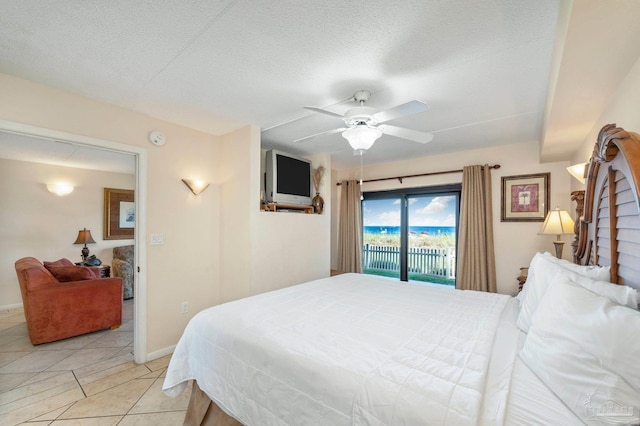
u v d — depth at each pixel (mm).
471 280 3684
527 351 1156
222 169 3225
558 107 1814
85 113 2270
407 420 875
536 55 1663
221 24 1431
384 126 2088
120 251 4730
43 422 1786
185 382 1718
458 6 1281
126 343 2980
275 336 1420
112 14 1362
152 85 2090
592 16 1012
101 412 1886
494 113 2566
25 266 3051
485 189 3660
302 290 2398
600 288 1151
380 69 1840
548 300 1192
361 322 1639
